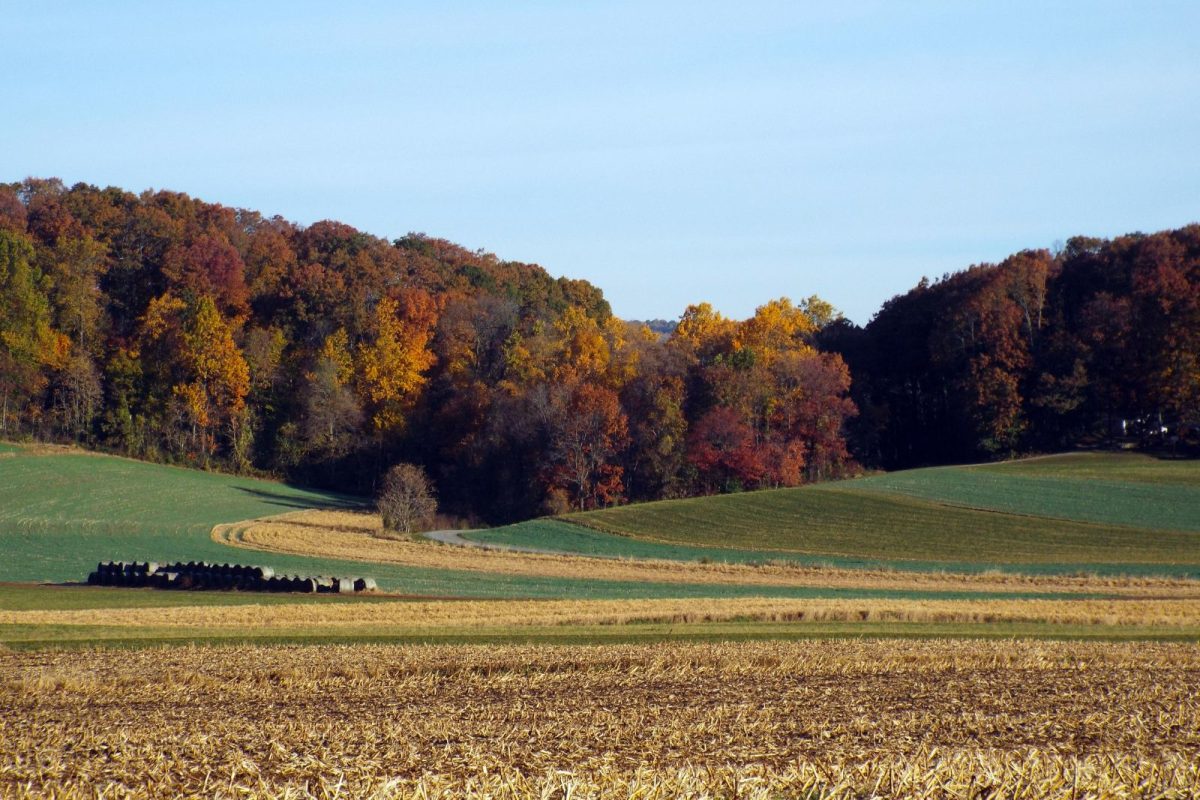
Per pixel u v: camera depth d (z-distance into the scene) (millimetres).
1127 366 142000
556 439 137250
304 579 67188
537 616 50438
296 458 150500
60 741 25359
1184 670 36000
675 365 153875
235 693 32156
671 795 20516
